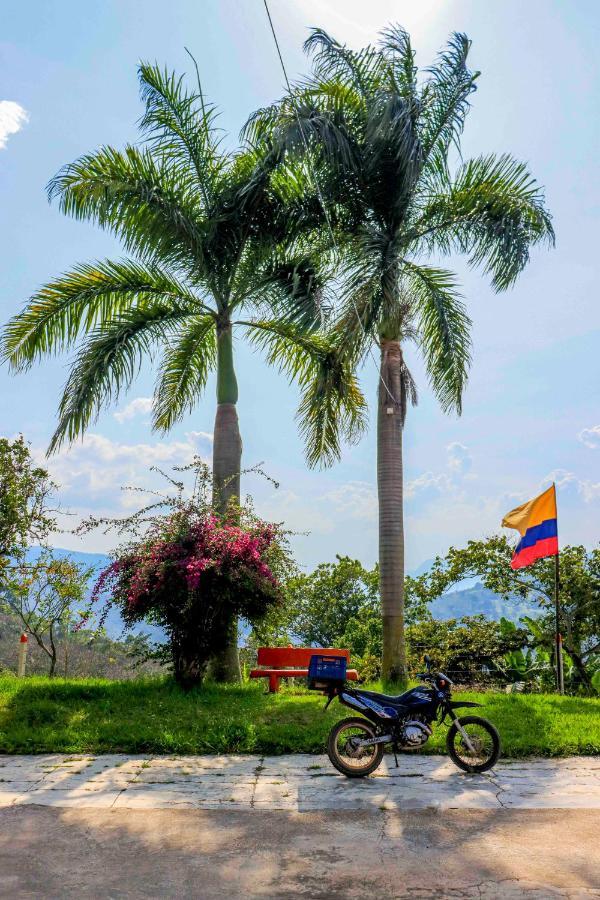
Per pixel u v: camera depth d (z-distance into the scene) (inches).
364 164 531.2
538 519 625.3
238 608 473.4
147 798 265.0
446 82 549.3
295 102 517.3
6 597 689.0
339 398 601.3
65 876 194.4
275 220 565.6
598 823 237.9
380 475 542.6
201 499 487.5
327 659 313.6
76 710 402.0
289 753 335.9
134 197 527.5
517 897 181.0
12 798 263.3
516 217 523.8
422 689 315.0
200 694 452.8
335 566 1688.0
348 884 189.3
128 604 460.1
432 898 180.9
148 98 560.1
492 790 276.8
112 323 549.0
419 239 559.2
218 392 576.4
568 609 963.3
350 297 496.1
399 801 262.7
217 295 577.6
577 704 463.8
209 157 572.7
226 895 182.7
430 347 573.9
